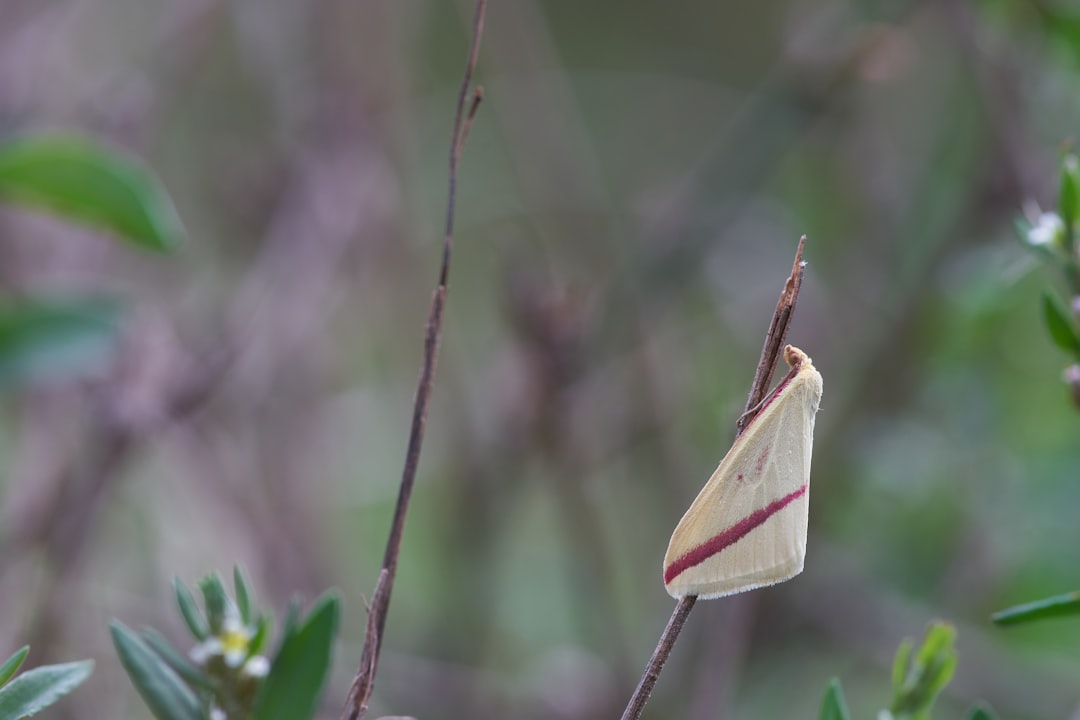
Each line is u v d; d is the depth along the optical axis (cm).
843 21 34
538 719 31
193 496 31
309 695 23
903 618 32
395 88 38
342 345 38
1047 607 23
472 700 32
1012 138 31
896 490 34
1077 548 32
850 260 38
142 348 30
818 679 35
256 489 33
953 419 34
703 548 23
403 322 38
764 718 33
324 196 36
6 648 28
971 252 33
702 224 35
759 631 32
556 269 37
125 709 29
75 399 30
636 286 35
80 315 28
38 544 28
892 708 23
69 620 28
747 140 35
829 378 38
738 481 23
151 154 38
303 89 38
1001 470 33
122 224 27
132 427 29
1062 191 24
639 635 35
